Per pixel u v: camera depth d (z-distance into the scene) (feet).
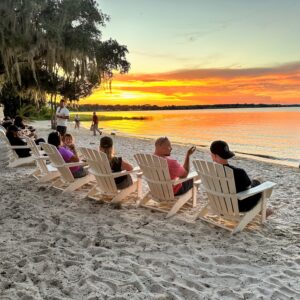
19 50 46.06
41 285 10.86
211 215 17.52
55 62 50.11
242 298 10.21
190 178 17.56
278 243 14.33
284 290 10.68
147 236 14.85
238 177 15.11
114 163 19.04
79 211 18.12
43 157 23.68
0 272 11.60
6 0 43.57
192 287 10.87
